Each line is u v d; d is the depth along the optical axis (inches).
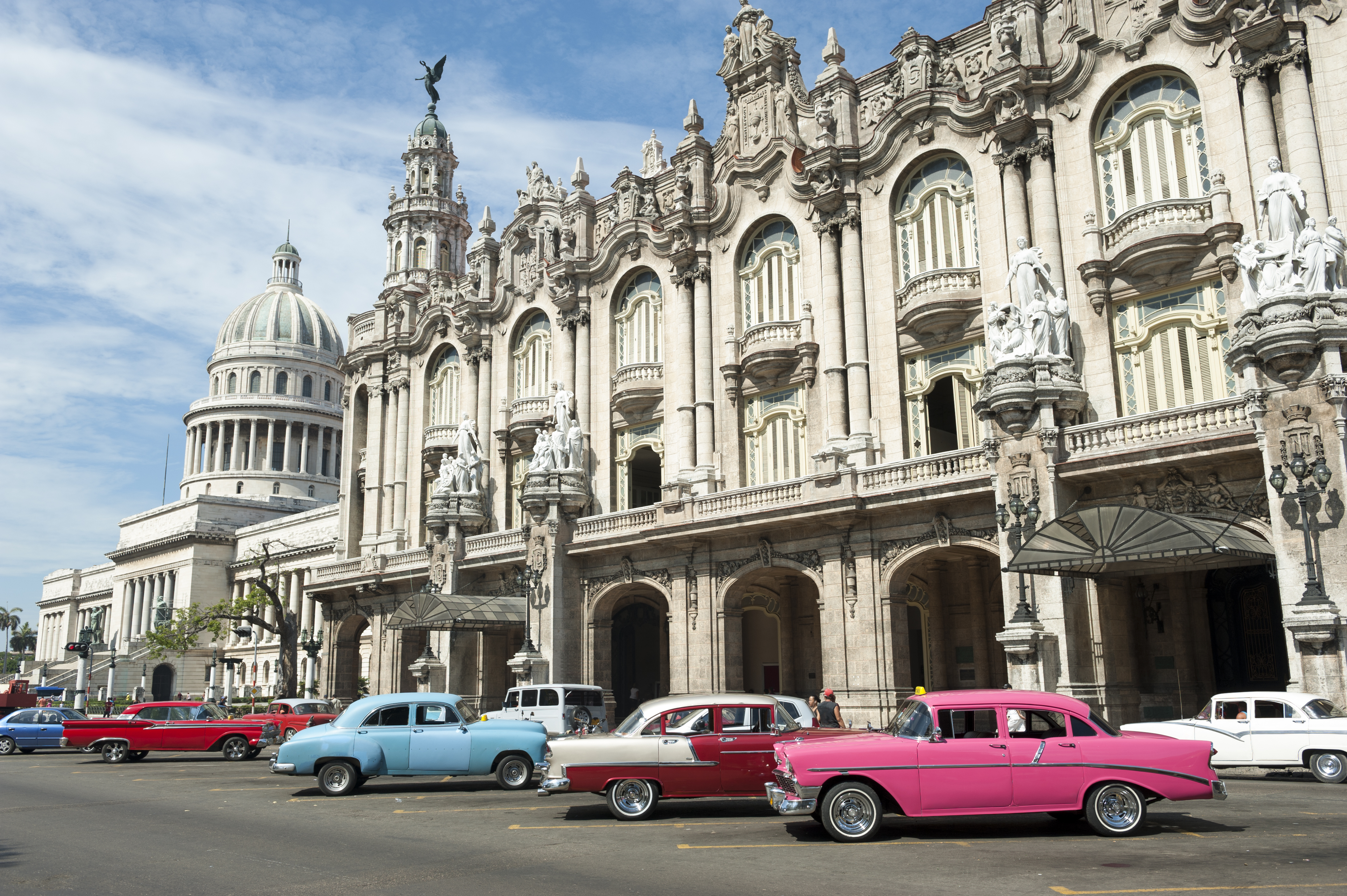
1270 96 1138.7
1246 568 1111.6
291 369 5019.7
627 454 1749.5
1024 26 1353.3
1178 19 1217.4
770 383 1550.2
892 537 1272.1
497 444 1973.4
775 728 726.5
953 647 1363.2
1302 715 821.2
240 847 591.5
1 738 1546.5
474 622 1656.0
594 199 1918.1
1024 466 1112.2
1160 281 1207.6
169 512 4488.2
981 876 471.8
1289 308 942.4
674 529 1465.3
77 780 1071.0
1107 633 1102.4
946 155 1419.8
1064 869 485.1
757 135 1635.1
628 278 1818.4
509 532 1788.9
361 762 877.8
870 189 1476.4
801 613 1524.4
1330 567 907.4
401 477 2190.0
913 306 1376.7
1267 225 995.3
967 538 1200.8
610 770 706.8
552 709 1171.3
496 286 2059.5
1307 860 491.5
